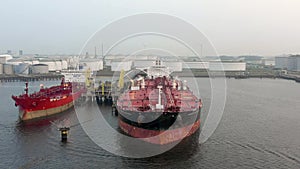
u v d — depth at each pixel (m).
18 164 28.50
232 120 47.12
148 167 27.55
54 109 50.94
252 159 29.80
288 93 86.12
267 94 83.38
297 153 31.59
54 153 31.19
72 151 31.66
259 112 54.91
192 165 28.06
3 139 36.09
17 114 51.34
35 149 32.47
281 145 34.25
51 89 63.28
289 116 51.38
